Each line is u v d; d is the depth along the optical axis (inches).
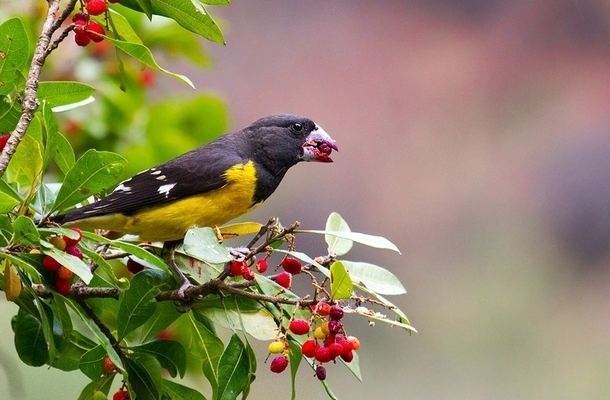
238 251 219.0
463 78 693.9
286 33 696.4
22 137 200.2
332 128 676.7
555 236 633.0
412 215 648.4
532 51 697.6
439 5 708.0
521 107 684.1
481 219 642.8
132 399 212.7
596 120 675.4
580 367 553.6
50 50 208.2
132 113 338.3
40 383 358.0
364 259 625.9
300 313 222.2
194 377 282.0
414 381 528.1
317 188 638.5
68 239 206.7
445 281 618.5
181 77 208.1
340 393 508.1
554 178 655.1
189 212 279.3
